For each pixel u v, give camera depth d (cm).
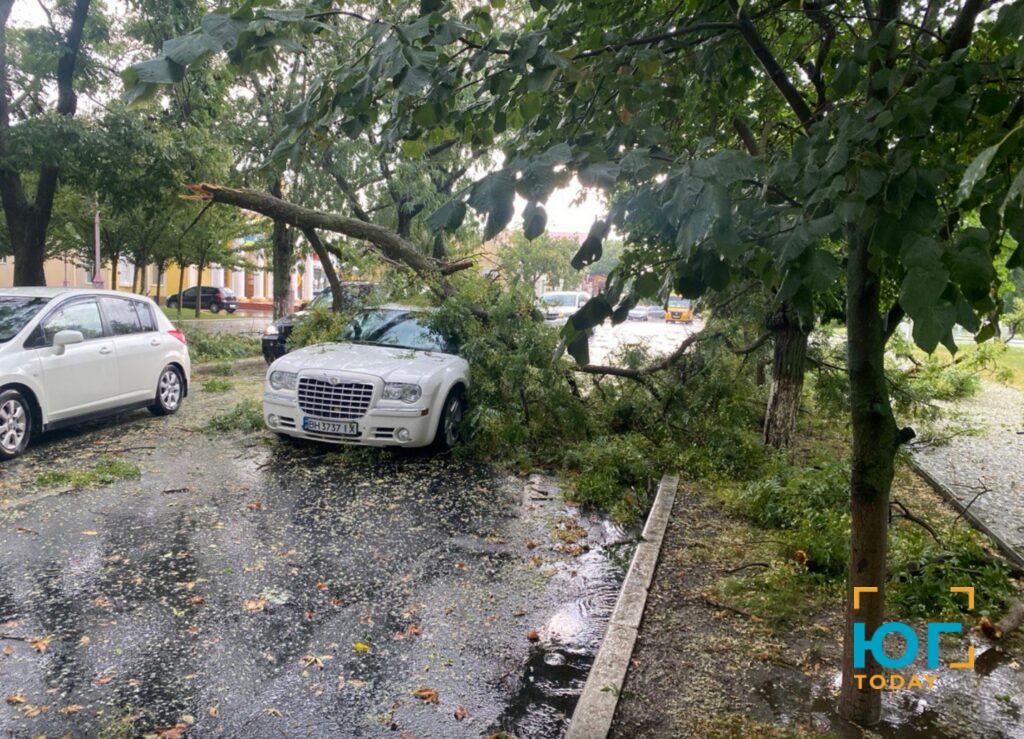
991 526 616
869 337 289
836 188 167
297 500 640
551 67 201
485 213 161
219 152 1326
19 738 303
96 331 877
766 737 314
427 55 180
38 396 774
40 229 1309
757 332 905
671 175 164
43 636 389
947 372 1404
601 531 596
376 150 265
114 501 620
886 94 231
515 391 849
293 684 351
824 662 380
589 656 391
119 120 1148
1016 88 210
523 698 348
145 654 374
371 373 773
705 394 847
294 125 228
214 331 2245
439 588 469
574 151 175
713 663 377
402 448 844
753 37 282
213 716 323
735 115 426
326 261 1067
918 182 162
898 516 617
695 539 566
